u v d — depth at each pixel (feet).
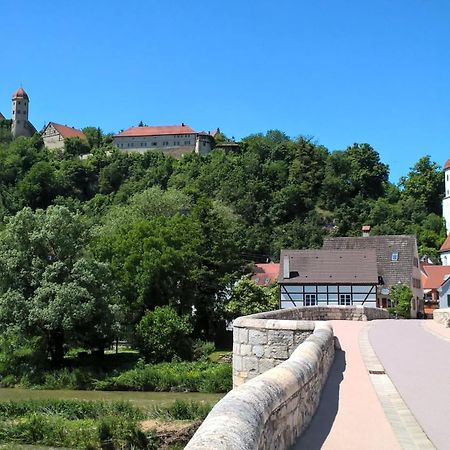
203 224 186.80
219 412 14.73
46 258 153.58
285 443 20.63
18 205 434.71
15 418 95.71
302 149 430.61
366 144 433.89
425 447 21.34
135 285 172.65
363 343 54.80
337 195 404.77
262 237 356.79
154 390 131.03
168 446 79.66
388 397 30.58
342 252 193.16
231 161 452.35
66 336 150.10
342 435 23.17
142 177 477.36
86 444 81.20
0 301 143.43
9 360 145.48
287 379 21.49
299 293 185.98
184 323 158.10
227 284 186.80
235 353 49.65
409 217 388.57
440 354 46.85
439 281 256.52
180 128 599.16
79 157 569.23
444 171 376.48
